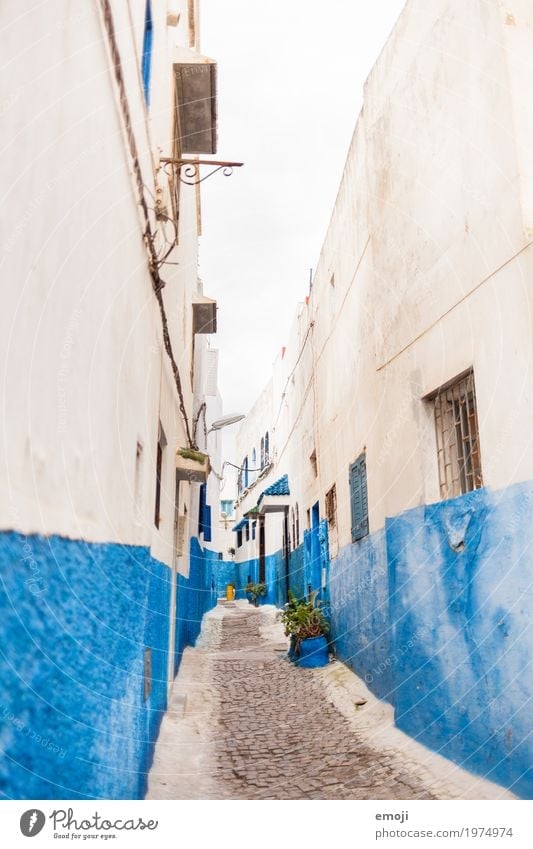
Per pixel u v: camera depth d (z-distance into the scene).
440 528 5.12
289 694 7.55
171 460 7.20
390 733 5.68
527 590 3.83
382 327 6.86
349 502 8.90
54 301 2.22
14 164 1.77
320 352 11.91
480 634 4.38
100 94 2.95
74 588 2.41
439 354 5.32
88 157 2.74
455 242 5.07
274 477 20.31
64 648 2.26
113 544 3.27
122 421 3.65
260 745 5.57
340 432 9.75
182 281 8.54
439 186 5.40
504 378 4.26
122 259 3.62
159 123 5.40
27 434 1.90
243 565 29.08
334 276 10.33
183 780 4.66
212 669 9.38
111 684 3.08
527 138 4.24
